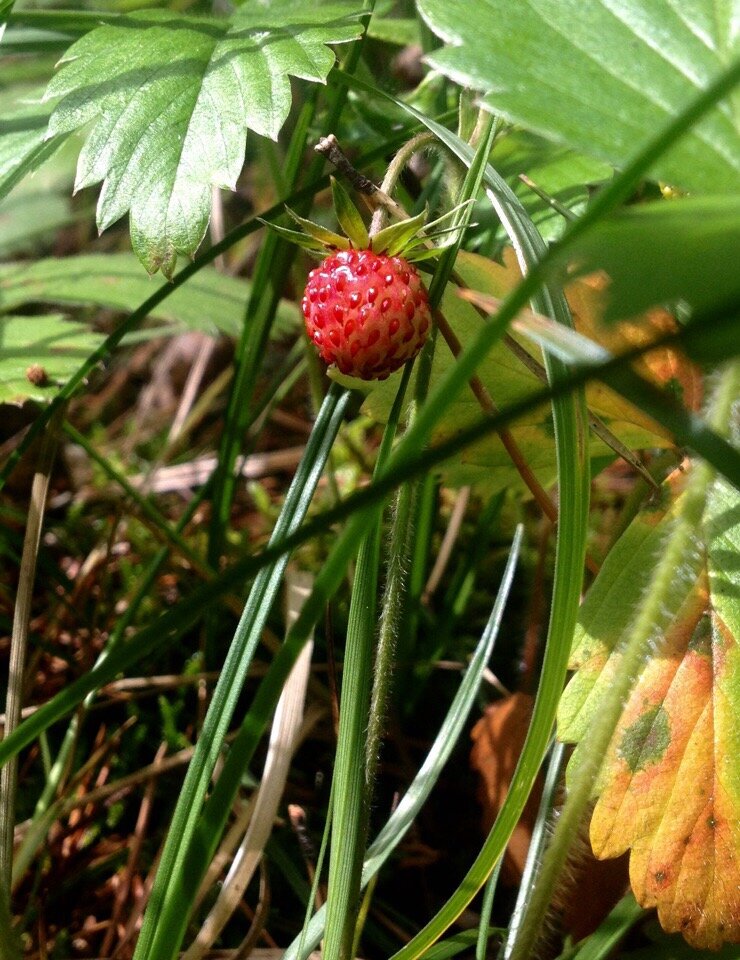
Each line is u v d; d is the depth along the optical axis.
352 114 0.15
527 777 0.08
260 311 0.15
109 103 0.11
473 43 0.09
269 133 0.11
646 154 0.05
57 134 0.11
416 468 0.06
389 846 0.10
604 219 0.06
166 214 0.11
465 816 0.14
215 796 0.07
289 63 0.11
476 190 0.10
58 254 0.29
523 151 0.14
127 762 0.15
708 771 0.09
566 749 0.11
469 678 0.11
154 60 0.12
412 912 0.13
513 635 0.17
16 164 0.13
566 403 0.08
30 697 0.16
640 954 0.10
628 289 0.05
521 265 0.09
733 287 0.05
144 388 0.27
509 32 0.09
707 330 0.05
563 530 0.08
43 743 0.14
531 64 0.09
